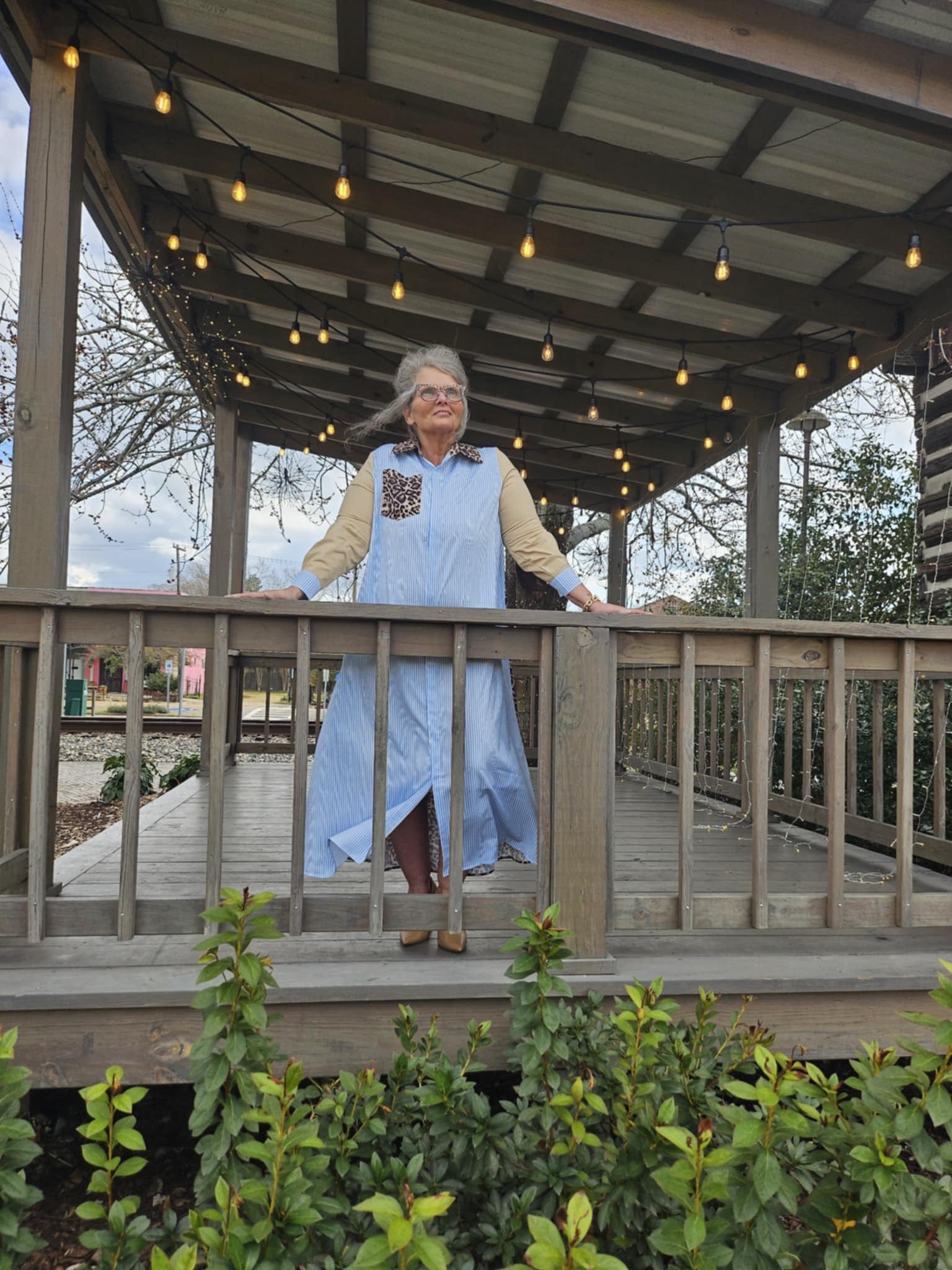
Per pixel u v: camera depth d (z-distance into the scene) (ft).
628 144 11.07
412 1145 4.61
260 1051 4.17
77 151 9.00
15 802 6.90
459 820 6.10
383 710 6.07
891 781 14.08
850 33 7.88
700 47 7.54
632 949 6.87
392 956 6.45
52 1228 5.54
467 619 6.13
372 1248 3.02
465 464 6.95
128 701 5.99
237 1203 3.67
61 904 6.04
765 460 17.67
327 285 16.72
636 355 17.39
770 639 6.64
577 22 7.50
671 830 13.06
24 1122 3.84
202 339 18.38
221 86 10.23
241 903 4.21
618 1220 4.15
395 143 11.84
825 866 10.58
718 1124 4.36
